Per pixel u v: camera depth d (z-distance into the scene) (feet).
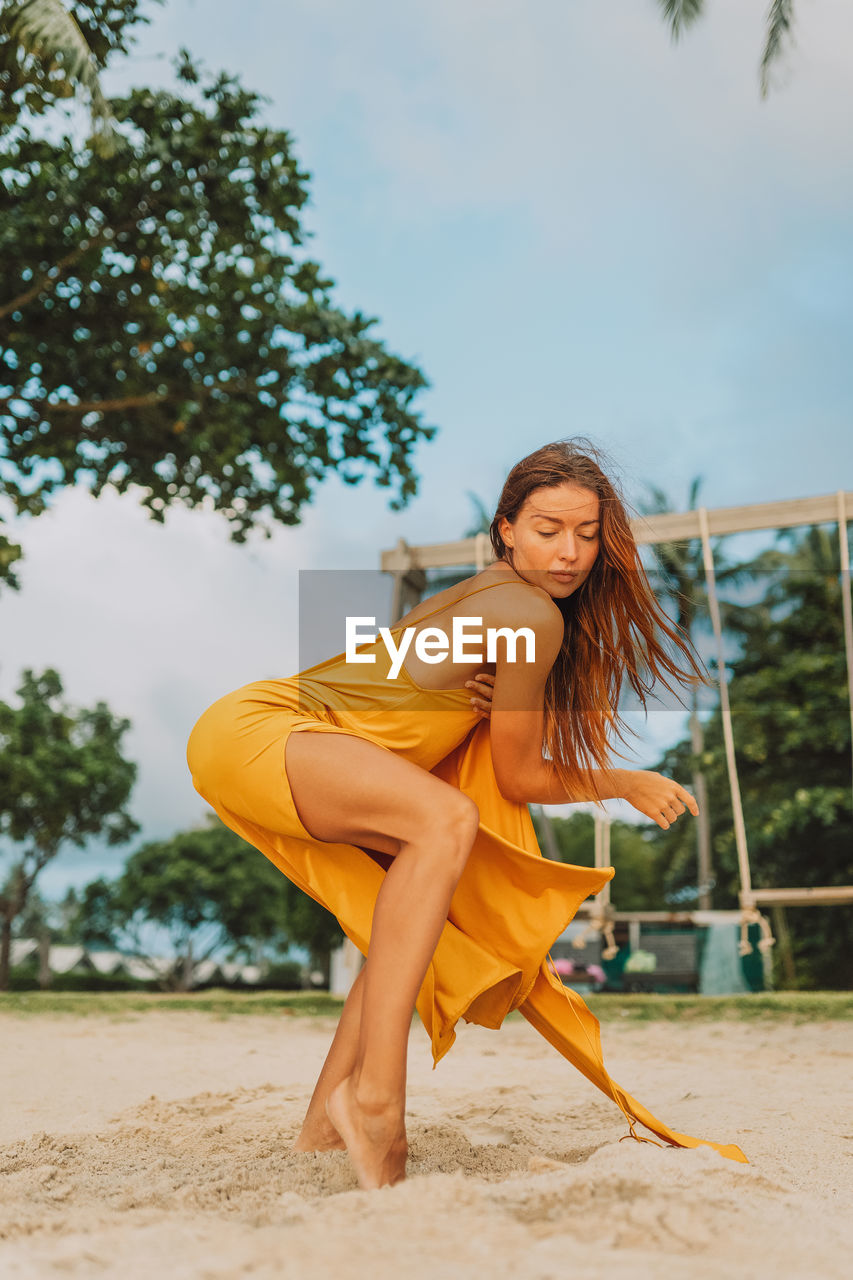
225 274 33.35
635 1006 23.99
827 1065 14.62
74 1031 20.20
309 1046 18.20
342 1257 3.96
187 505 35.50
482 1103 10.86
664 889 95.81
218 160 31.27
